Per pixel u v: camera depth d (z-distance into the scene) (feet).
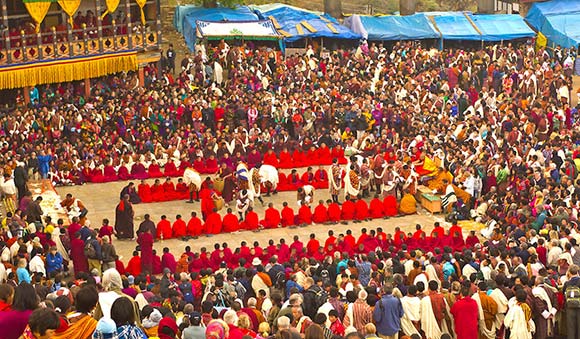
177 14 210.18
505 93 179.22
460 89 181.37
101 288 76.79
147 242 111.75
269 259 104.78
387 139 152.76
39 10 164.55
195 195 141.08
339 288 89.10
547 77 184.34
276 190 143.74
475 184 133.49
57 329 48.70
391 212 135.23
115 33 174.29
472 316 81.87
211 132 163.53
